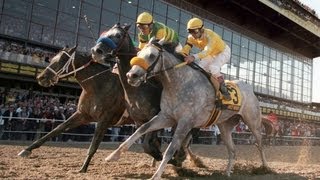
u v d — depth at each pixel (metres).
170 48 5.21
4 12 14.55
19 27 15.01
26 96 14.60
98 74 5.66
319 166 9.20
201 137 16.48
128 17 19.34
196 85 5.11
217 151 12.62
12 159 6.38
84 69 5.70
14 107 11.74
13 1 14.82
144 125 4.80
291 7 28.45
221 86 5.48
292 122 28.61
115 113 5.79
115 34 5.31
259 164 8.76
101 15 18.03
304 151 16.03
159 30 5.50
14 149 8.27
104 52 5.15
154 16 20.81
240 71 27.61
